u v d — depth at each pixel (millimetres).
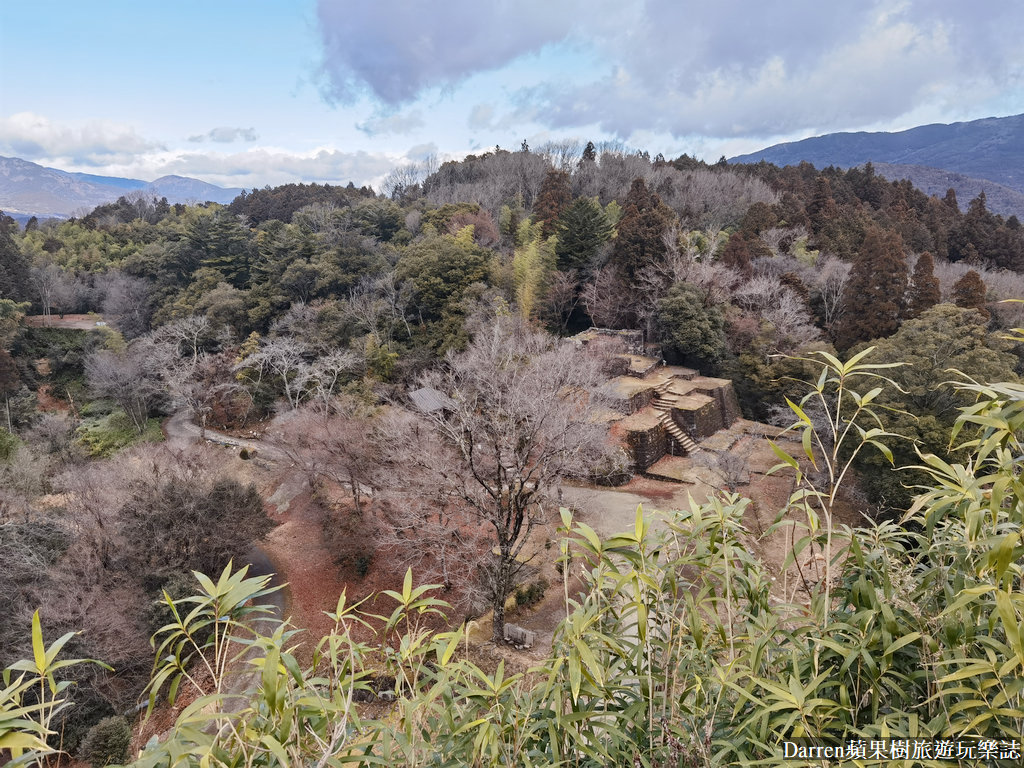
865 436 2414
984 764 1890
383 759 2102
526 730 2236
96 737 10828
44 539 16250
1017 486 1701
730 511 2537
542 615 14547
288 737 1871
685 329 27906
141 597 14719
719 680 2295
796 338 26766
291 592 17625
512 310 29453
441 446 16359
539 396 14492
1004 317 26031
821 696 2367
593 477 21219
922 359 16234
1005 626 1646
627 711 2359
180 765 1768
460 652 12414
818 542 2520
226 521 16984
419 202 53969
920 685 2271
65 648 12352
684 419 23844
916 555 2756
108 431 31391
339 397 26594
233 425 32438
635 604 2238
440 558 15297
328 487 23109
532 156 61875
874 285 25859
